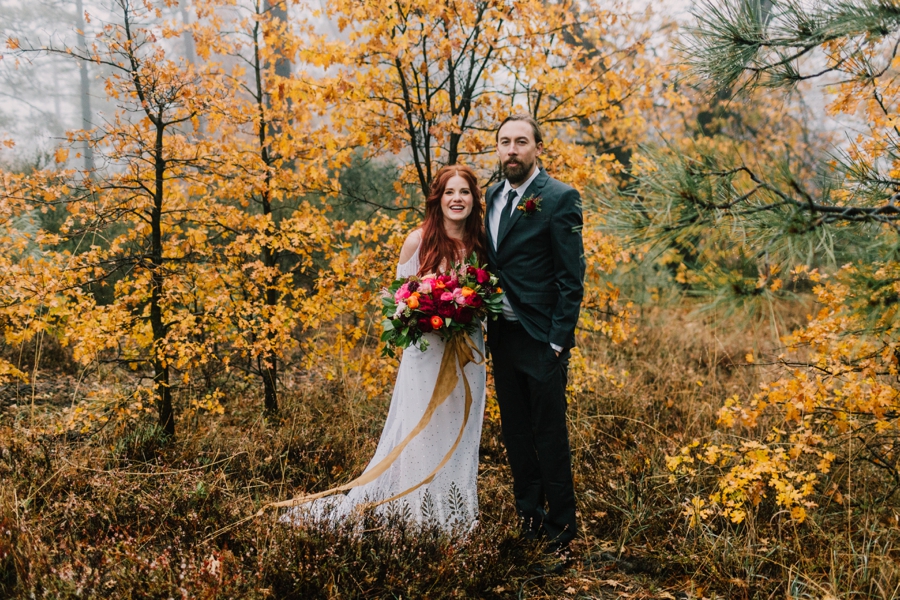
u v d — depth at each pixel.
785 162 1.53
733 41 2.12
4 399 4.24
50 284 3.21
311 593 2.24
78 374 4.96
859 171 2.12
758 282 1.44
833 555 2.44
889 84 2.49
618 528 3.00
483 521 2.88
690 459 2.91
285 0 3.81
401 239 3.69
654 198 1.62
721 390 4.89
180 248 3.70
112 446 3.38
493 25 3.75
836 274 1.51
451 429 2.82
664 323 6.34
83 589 2.06
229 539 2.61
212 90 3.52
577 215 2.64
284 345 3.69
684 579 2.63
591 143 5.90
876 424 2.65
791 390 2.63
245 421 4.07
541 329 2.69
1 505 2.50
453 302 2.66
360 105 3.64
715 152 1.63
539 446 2.75
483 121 4.00
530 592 2.51
